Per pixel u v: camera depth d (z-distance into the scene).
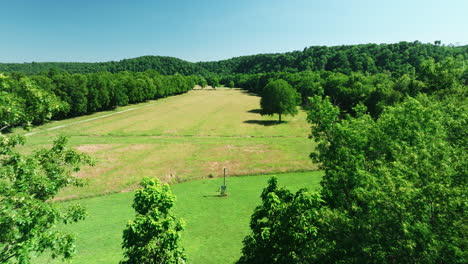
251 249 11.45
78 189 30.45
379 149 15.56
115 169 37.75
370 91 74.12
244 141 55.31
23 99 12.15
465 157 11.29
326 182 16.12
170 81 160.12
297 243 10.58
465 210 8.22
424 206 8.61
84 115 87.81
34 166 11.16
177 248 10.87
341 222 10.02
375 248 8.62
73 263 18.03
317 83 118.81
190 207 26.59
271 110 76.62
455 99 32.44
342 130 16.69
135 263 10.39
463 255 7.26
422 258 7.80
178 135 60.91
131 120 78.56
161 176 35.41
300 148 49.12
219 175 36.25
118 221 23.81
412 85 53.88
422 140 14.06
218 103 122.81
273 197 11.05
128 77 121.69
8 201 9.10
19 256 8.02
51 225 9.98
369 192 9.66
